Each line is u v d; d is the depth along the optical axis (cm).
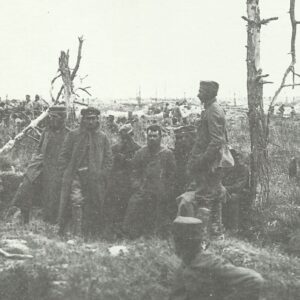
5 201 1157
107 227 977
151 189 956
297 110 5016
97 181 955
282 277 704
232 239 869
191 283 468
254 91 1127
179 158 991
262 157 1114
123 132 1022
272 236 991
